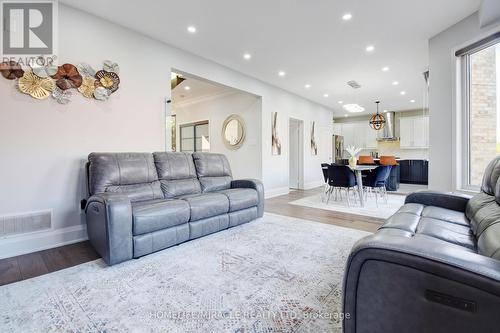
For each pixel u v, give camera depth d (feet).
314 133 25.16
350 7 9.10
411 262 2.68
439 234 5.18
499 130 9.04
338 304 5.11
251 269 6.69
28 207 8.25
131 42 10.67
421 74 16.35
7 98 7.89
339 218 12.19
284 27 10.49
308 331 4.33
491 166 6.47
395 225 5.74
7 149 7.88
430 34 10.94
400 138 29.60
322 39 11.50
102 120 9.86
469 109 9.87
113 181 8.77
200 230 9.05
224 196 10.03
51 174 8.68
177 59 12.38
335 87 19.51
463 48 9.65
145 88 11.14
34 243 8.30
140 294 5.50
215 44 12.05
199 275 6.36
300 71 15.78
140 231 7.34
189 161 11.60
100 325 4.50
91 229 8.09
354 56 13.48
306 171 23.95
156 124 11.54
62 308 5.01
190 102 22.47
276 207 14.92
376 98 23.25
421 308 2.68
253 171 18.44
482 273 2.39
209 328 4.42
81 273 6.53
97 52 9.69
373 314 2.94
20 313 4.85
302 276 6.30
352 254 3.05
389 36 11.17
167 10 9.30
